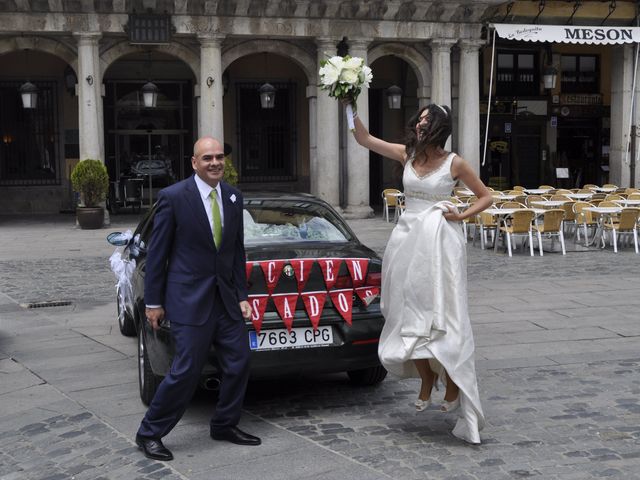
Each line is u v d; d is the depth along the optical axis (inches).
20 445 220.1
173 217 201.0
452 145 991.0
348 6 898.1
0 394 267.1
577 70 1194.0
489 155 1169.4
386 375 272.1
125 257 316.5
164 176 1060.5
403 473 192.7
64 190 1027.3
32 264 582.2
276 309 231.5
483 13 947.3
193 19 864.9
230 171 836.0
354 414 241.1
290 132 1098.1
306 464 199.0
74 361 308.7
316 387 271.9
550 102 1184.2
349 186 935.0
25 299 447.2
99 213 824.9
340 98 217.3
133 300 266.8
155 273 202.1
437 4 916.0
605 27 987.9
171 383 201.2
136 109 1051.9
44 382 279.9
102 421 236.1
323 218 270.7
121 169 1052.5
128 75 1045.8
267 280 230.2
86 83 847.7
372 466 197.8
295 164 1103.6
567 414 238.7
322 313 234.1
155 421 205.2
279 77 1088.2
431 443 213.6
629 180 1055.6
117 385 274.2
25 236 763.4
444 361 200.5
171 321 202.5
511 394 260.5
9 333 362.0
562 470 193.8
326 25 904.3
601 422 230.8
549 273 533.6
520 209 635.5
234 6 868.0
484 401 252.8
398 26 925.8
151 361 232.4
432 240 201.6
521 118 1172.5
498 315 391.9
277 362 230.8
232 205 205.5
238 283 211.0
